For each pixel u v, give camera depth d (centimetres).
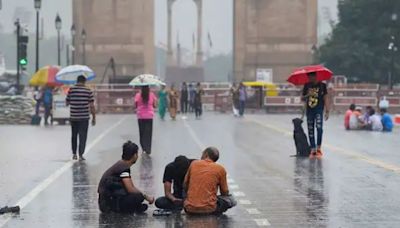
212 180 3369
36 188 4219
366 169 5072
